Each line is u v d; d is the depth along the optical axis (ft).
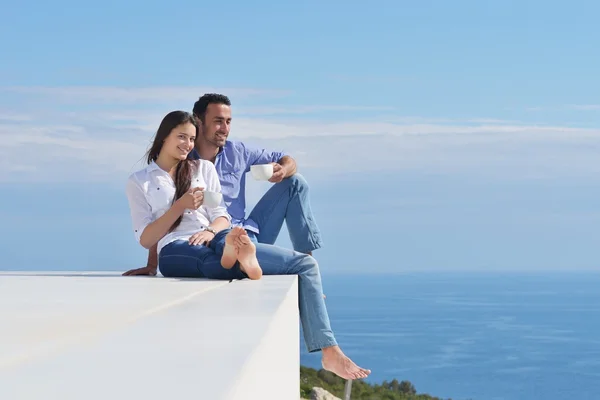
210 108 14.60
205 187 13.42
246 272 11.18
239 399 3.19
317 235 15.07
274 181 14.62
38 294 8.60
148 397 2.89
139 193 12.96
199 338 4.70
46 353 4.06
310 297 12.16
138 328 5.23
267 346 4.92
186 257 12.17
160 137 13.10
